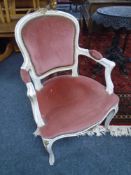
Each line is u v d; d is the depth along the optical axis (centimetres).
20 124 177
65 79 152
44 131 117
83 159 149
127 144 160
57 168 143
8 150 155
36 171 141
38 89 143
